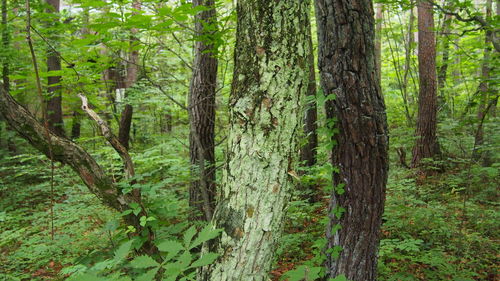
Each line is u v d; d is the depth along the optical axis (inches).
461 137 272.5
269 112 48.0
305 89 51.2
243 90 49.1
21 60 223.0
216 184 158.6
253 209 47.6
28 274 137.3
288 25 48.4
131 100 247.0
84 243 147.9
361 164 96.4
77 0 64.1
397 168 278.2
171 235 84.9
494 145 209.2
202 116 159.6
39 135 69.8
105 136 80.6
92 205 173.2
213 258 42.6
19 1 209.2
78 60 93.0
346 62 91.7
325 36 94.2
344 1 88.7
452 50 354.3
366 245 99.7
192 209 147.8
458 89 369.1
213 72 161.6
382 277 129.7
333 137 100.2
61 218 168.1
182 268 41.8
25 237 161.5
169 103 313.9
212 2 135.1
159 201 88.4
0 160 295.7
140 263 43.4
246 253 47.3
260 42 48.2
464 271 128.1
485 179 215.8
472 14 162.9
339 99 94.5
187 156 267.4
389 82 506.6
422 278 132.3
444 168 268.1
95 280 44.5
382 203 99.7
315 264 115.3
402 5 179.9
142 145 379.6
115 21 67.9
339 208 101.5
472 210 177.0
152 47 96.3
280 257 155.1
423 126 283.9
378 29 376.8
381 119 95.3
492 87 164.4
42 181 272.7
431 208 174.2
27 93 272.5
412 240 129.0
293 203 172.4
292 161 50.3
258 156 47.8
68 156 73.2
